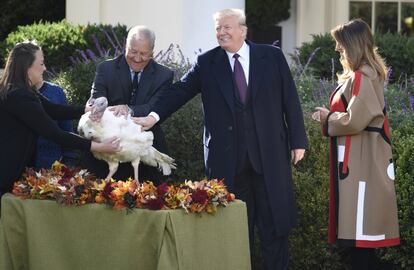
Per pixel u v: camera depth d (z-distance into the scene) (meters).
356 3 22.39
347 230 9.41
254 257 10.57
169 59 13.65
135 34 9.71
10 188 9.23
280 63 9.55
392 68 17.77
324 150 10.70
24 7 21.73
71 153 10.26
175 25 17.31
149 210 8.25
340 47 9.62
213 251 8.40
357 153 9.46
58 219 8.58
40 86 10.13
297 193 10.59
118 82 9.88
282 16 22.33
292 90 9.56
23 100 9.00
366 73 9.41
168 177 11.23
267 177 9.40
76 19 19.69
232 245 8.52
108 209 8.36
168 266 8.09
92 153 9.48
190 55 16.36
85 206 8.42
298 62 16.22
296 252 10.59
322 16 22.12
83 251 8.48
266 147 9.39
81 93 12.11
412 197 10.07
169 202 8.30
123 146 8.98
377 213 9.41
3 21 21.67
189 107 11.42
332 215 9.62
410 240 10.05
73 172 9.15
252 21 22.22
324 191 10.54
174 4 17.31
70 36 17.39
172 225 8.12
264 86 9.41
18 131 9.15
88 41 17.17
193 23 16.36
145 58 9.77
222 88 9.41
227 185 9.34
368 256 9.73
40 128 8.98
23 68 9.12
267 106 9.41
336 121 9.41
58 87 10.30
